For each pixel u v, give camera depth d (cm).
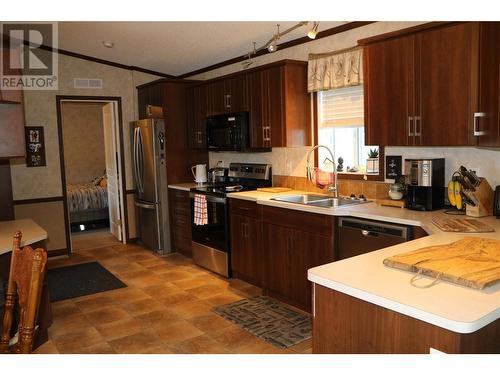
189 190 496
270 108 411
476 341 127
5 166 376
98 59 570
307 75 404
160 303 380
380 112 310
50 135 547
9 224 336
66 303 386
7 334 198
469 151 297
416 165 300
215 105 497
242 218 412
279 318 341
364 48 317
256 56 477
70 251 561
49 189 548
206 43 465
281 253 365
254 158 496
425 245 202
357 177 376
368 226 290
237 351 289
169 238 555
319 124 408
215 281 436
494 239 207
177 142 554
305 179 426
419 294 143
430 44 275
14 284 200
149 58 547
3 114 330
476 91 255
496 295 141
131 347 299
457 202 290
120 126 600
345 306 158
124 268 493
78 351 295
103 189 724
